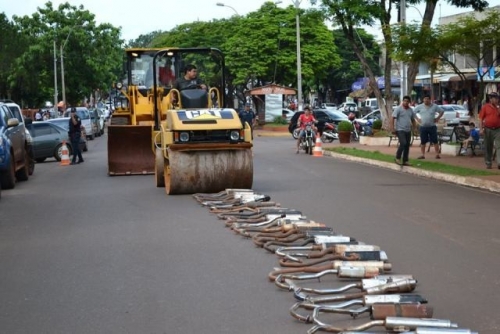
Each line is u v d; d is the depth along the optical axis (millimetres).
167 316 7488
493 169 20547
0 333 7098
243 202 14625
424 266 9398
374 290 7840
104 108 85438
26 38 71000
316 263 9242
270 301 7949
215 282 8805
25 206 16203
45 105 79062
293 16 58812
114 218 13805
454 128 26797
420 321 6578
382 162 24516
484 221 12844
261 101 61906
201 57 19516
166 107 20156
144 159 22094
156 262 9945
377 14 31406
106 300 8141
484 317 7211
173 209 14688
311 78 62531
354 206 14773
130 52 22672
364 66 35281
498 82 43281
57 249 11047
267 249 10492
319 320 7051
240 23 61469
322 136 39219
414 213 13812
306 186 18406
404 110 22750
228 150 16484
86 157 32938
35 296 8406
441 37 25203
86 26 75125
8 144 19672
